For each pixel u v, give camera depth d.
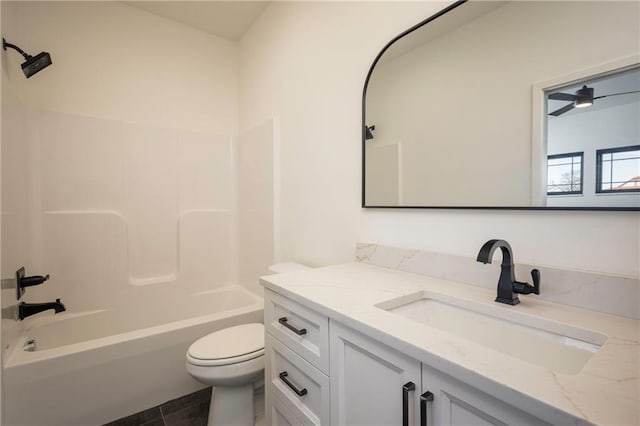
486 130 1.04
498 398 0.50
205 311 2.51
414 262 1.27
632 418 0.41
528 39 0.94
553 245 0.91
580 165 0.84
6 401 1.26
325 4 1.74
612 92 0.78
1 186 1.31
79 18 2.12
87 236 2.11
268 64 2.30
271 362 1.21
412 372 0.66
